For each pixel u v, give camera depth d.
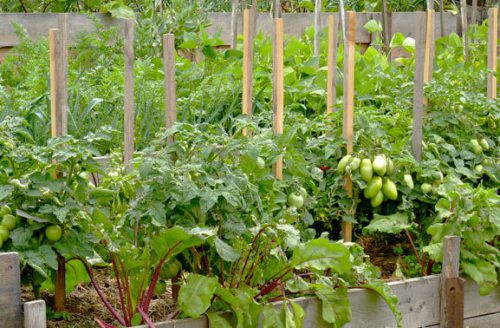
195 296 4.16
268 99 6.29
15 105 5.59
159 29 7.24
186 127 4.52
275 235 4.32
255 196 4.38
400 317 4.55
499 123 5.66
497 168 5.46
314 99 6.13
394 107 5.59
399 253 5.30
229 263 4.38
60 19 4.63
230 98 6.04
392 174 5.11
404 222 5.08
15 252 3.93
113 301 4.65
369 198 5.16
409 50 7.41
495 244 5.26
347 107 5.11
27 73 6.34
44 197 4.23
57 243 4.24
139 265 4.22
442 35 8.23
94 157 5.04
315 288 4.46
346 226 5.15
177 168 4.24
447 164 5.35
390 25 8.77
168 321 4.16
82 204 4.29
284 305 4.30
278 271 4.41
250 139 4.56
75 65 6.58
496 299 5.09
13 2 7.84
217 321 4.20
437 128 5.54
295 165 4.91
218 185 4.29
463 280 4.84
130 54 4.78
